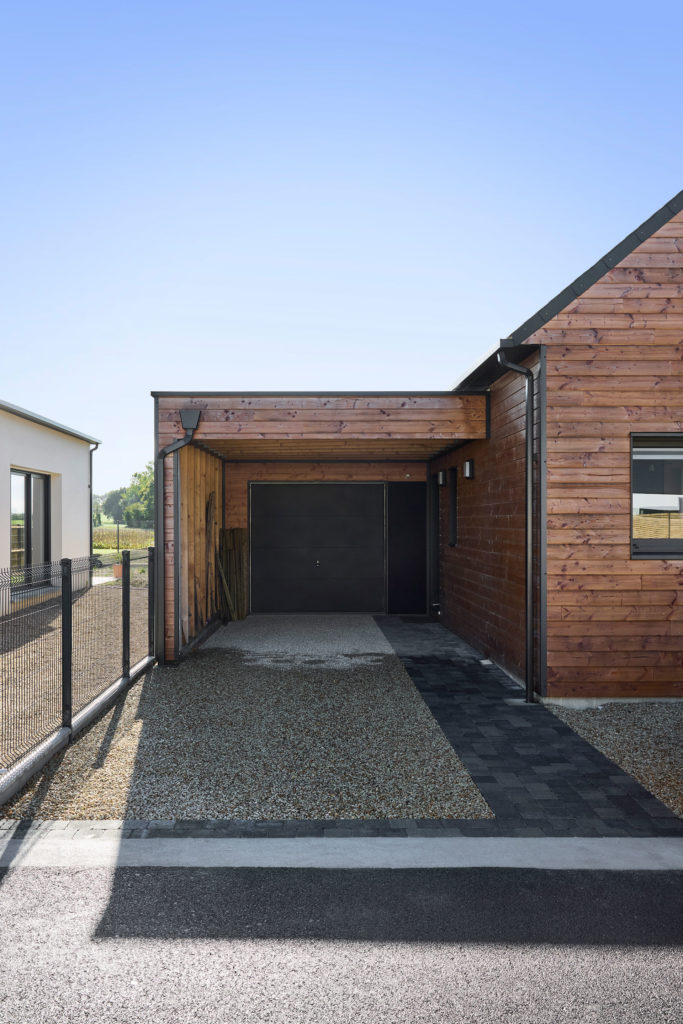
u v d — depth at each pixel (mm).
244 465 13242
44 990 2707
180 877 3605
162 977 2791
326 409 8570
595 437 7074
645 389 7078
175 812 4391
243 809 4441
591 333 7059
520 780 4969
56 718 5742
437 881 3582
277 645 10172
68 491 16219
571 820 4316
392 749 5594
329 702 7000
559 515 7066
